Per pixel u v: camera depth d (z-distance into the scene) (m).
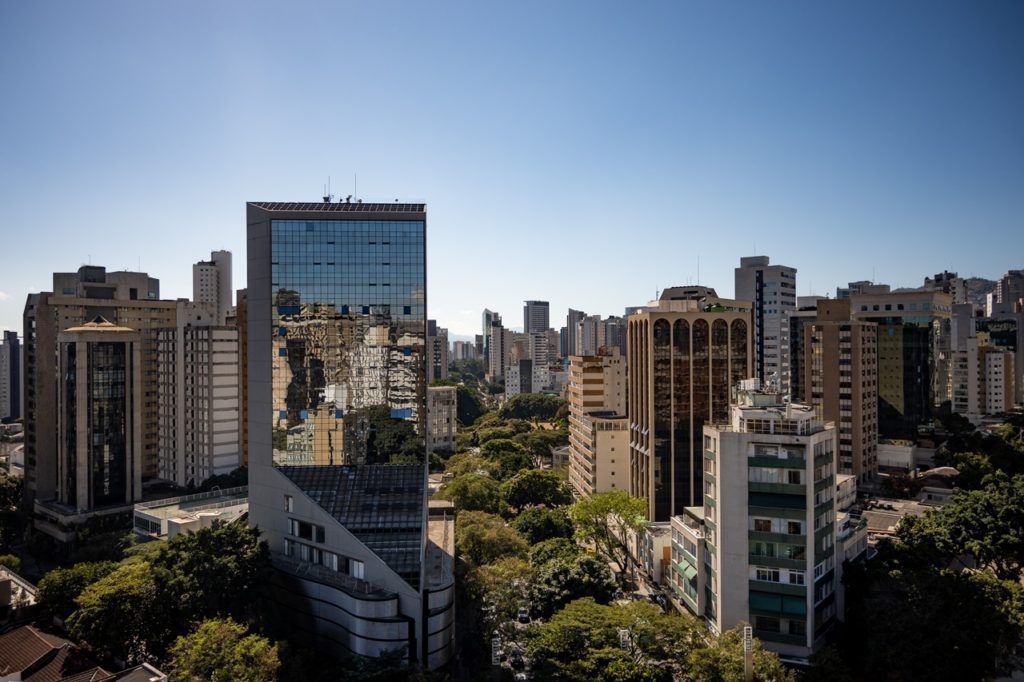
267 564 92.38
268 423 97.25
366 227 97.62
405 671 76.19
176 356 178.50
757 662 73.19
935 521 114.19
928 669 77.19
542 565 110.19
